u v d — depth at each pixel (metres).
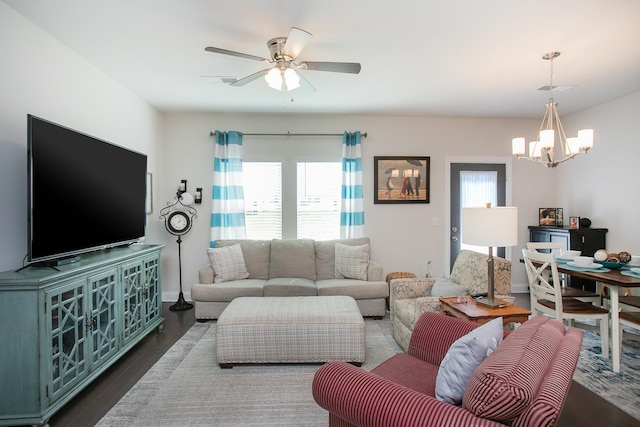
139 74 3.35
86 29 2.51
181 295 4.38
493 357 1.21
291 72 2.57
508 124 5.03
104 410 2.16
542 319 1.57
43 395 1.96
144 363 2.82
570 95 3.98
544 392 1.00
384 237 4.93
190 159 4.73
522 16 2.34
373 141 4.89
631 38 2.64
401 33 2.57
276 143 4.80
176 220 4.34
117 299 2.74
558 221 4.77
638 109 3.86
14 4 2.20
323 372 1.38
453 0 2.16
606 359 2.80
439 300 2.72
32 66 2.44
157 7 2.23
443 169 4.96
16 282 1.90
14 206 2.31
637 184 3.88
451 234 5.01
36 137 2.13
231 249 4.23
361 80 3.51
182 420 2.05
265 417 2.08
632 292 3.63
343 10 2.27
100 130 3.27
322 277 4.36
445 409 1.09
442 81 3.54
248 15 2.33
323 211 4.86
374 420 1.19
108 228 2.88
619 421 2.04
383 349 3.05
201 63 3.09
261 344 2.71
